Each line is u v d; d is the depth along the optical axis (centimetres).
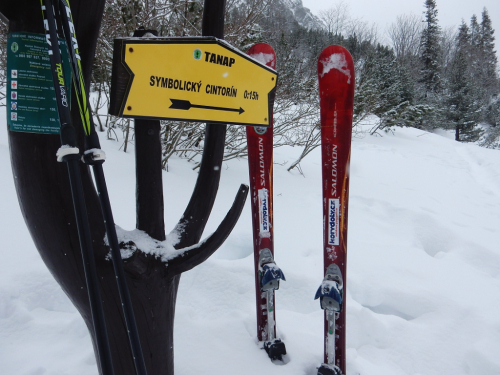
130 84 87
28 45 82
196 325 179
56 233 91
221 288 214
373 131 1058
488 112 2764
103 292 98
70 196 91
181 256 105
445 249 325
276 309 213
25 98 84
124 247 98
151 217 106
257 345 169
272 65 177
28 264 203
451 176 656
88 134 74
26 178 88
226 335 174
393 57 1521
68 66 86
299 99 511
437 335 198
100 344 68
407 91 1421
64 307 189
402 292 230
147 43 88
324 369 152
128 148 432
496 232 375
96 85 454
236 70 107
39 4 82
